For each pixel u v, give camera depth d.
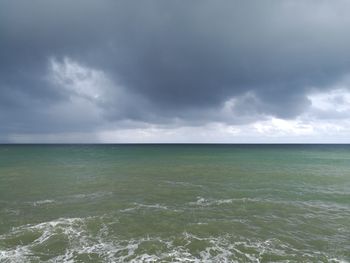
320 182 30.38
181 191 25.38
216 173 37.19
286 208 19.84
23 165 46.56
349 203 21.36
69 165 47.16
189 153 90.00
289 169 42.03
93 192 24.78
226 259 11.68
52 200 21.77
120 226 15.79
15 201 21.36
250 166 46.28
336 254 12.24
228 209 19.52
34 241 13.45
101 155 76.75
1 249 12.48
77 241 13.52
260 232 14.96
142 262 11.34
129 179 31.91
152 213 18.41
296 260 11.62
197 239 13.89
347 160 60.69
